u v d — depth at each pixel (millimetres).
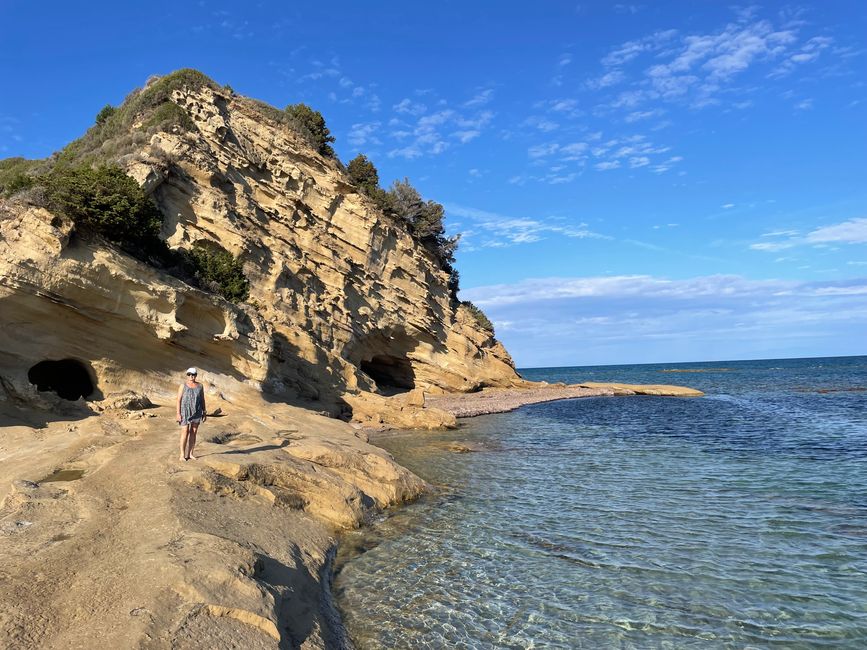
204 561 6977
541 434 29125
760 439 25094
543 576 9820
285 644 6242
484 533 12242
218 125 34938
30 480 11109
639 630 7945
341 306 39562
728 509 13781
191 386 12453
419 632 7887
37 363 18172
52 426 16422
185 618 5773
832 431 27250
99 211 18688
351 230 42719
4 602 5875
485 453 22953
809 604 8625
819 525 12328
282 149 39656
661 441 25547
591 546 11312
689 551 10938
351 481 14805
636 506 14273
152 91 35125
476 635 7820
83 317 18828
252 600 6527
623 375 133875
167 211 28938
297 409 24875
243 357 24172
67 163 29406
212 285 25375
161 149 29312
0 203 18531
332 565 10328
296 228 38375
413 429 30828
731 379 89625
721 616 8320
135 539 7867
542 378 124875
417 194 54250
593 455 22156
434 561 10562
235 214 32469
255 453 13781
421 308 48906
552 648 7488
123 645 5105
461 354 53906
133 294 19750
